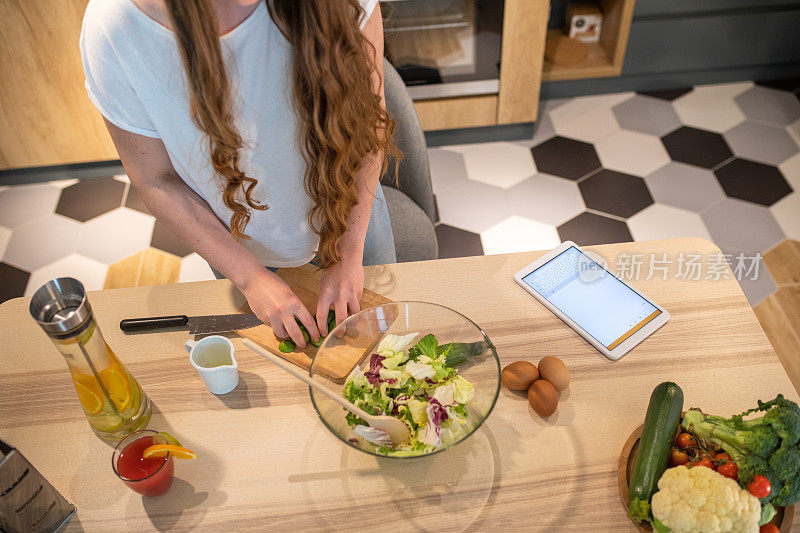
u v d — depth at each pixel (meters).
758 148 2.65
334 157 1.05
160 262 2.39
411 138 1.61
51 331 0.83
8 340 1.16
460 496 0.94
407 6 2.26
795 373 1.98
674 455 0.90
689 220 2.43
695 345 1.09
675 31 2.71
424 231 1.71
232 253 1.14
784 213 2.42
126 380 0.98
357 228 1.22
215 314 1.18
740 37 2.74
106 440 1.02
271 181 1.13
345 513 0.93
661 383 0.98
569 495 0.93
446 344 1.03
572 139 2.76
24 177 2.67
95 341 0.90
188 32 0.84
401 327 1.06
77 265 2.39
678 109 2.84
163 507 0.94
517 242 2.40
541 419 1.01
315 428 1.02
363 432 0.90
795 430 0.81
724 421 0.90
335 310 1.14
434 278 1.22
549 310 1.15
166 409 1.05
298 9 0.89
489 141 2.79
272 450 1.00
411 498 0.94
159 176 1.12
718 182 2.55
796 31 2.72
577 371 1.07
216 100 0.92
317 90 0.96
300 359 1.09
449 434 0.90
